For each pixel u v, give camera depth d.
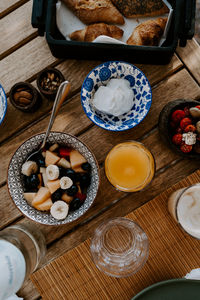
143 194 0.91
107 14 0.88
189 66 0.94
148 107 0.85
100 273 0.88
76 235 0.90
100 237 0.88
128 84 0.90
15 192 0.81
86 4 0.87
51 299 0.87
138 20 0.92
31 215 0.80
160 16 0.91
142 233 0.86
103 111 0.88
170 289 0.83
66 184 0.82
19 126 0.93
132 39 0.90
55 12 0.87
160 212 0.89
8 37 0.96
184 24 0.83
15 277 0.65
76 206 0.83
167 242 0.89
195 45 0.95
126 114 0.91
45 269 0.88
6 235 0.79
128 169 0.92
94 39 0.89
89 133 0.93
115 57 0.90
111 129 0.83
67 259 0.88
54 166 0.83
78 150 0.84
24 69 0.94
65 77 0.94
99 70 0.86
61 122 0.93
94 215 0.94
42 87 0.87
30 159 0.86
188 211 0.85
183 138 0.82
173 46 0.83
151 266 0.88
